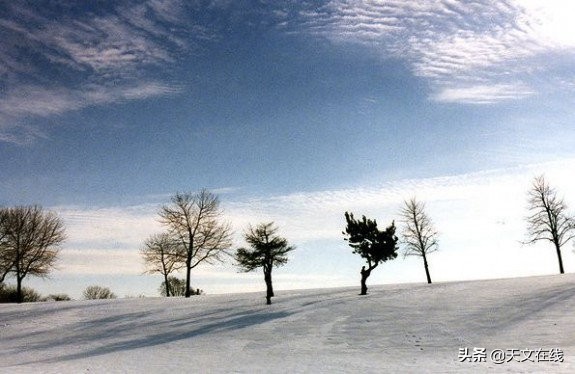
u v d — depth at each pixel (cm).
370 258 3919
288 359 1719
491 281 4072
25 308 3741
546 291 3008
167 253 4912
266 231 3984
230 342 2223
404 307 2922
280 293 4431
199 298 4294
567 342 1780
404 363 1521
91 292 7569
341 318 2711
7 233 4606
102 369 1575
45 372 1519
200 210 4888
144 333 2648
